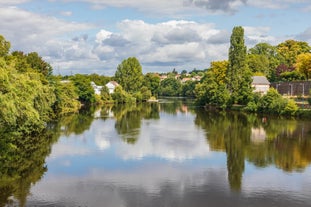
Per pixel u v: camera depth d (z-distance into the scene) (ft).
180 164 138.41
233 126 244.83
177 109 409.49
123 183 114.32
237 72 393.91
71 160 143.13
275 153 156.87
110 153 156.56
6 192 105.09
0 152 147.02
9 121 131.54
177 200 99.86
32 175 122.11
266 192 106.73
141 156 151.43
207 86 433.07
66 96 354.54
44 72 342.44
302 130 221.25
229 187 110.83
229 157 149.69
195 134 209.97
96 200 99.60
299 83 402.52
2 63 144.15
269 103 326.44
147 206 95.55
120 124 258.16
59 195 103.14
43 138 189.67
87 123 260.83
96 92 586.86
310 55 455.63
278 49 643.86
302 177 121.39
